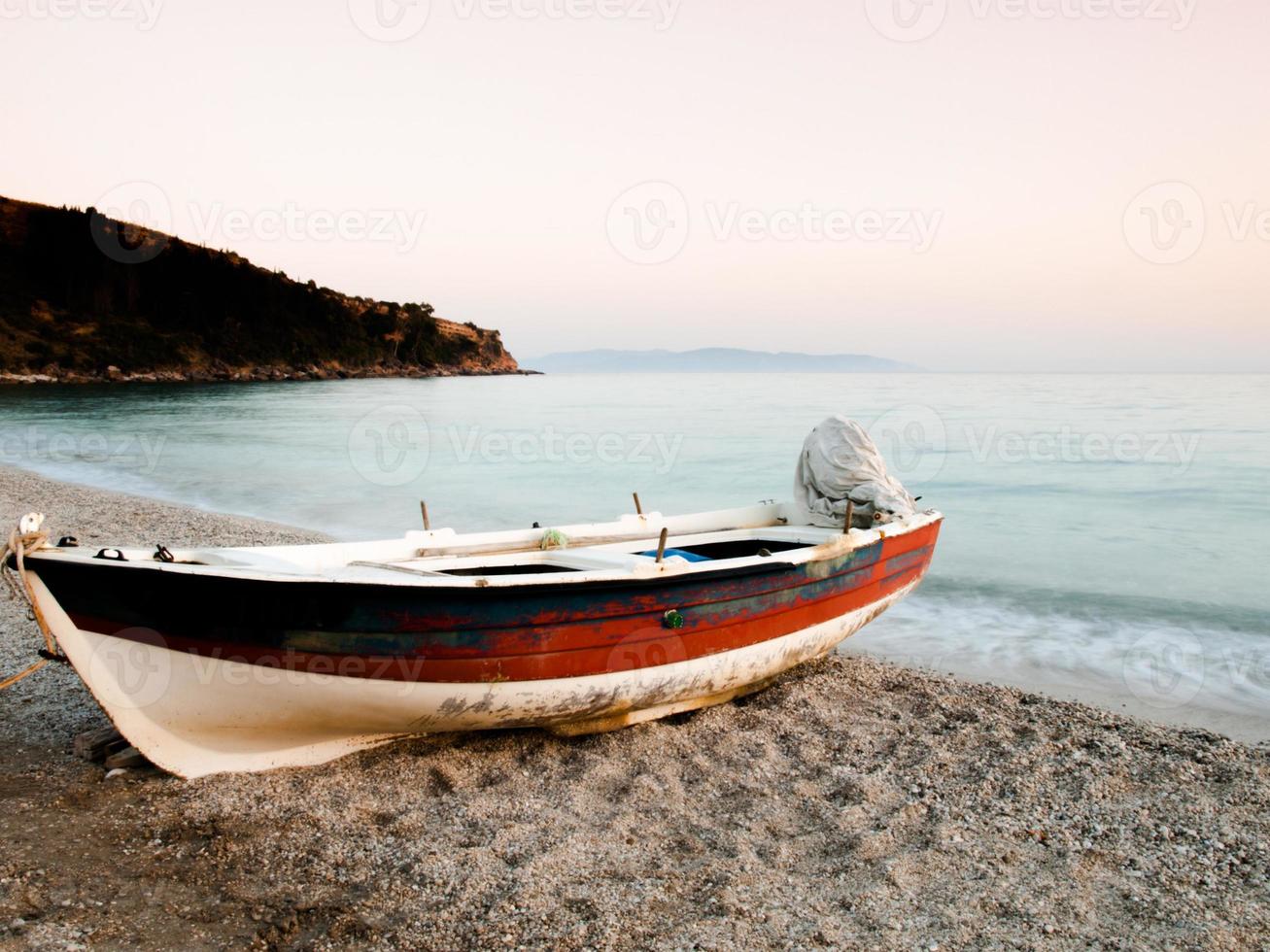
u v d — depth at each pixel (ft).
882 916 12.73
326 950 11.91
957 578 37.01
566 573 16.67
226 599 14.97
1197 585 35.45
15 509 50.88
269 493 64.95
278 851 14.23
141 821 14.97
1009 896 13.32
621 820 15.52
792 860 14.35
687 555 22.53
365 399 212.23
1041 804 16.39
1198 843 14.99
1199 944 12.13
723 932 12.23
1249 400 144.36
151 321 314.96
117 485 69.46
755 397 199.00
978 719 20.65
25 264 306.55
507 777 17.13
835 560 21.11
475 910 12.74
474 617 15.99
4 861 13.56
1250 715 21.86
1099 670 25.46
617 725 19.38
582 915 12.62
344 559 19.89
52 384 259.80
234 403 186.91
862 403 162.20
